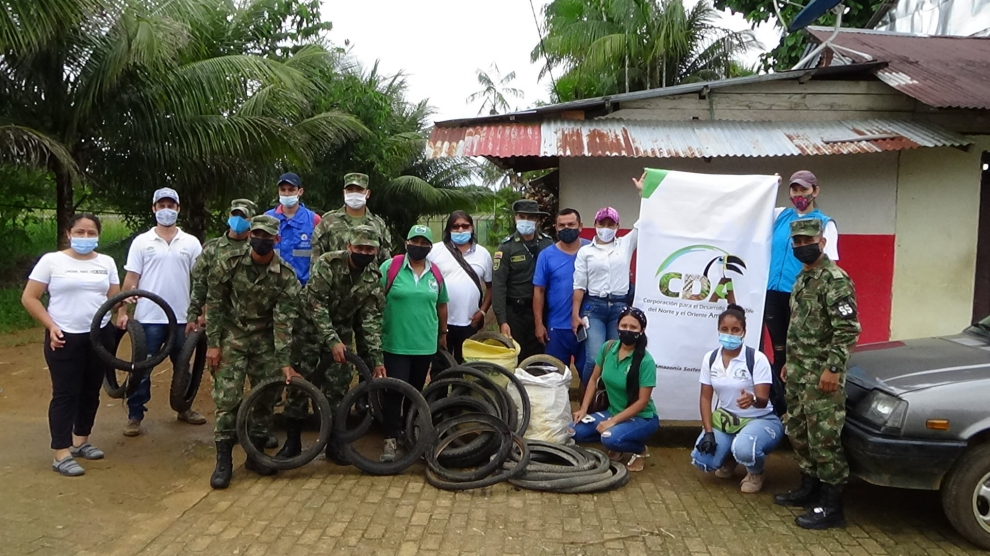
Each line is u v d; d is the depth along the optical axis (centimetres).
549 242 604
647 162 688
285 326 458
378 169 1638
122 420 598
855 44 846
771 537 393
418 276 515
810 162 684
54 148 895
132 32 909
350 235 529
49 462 489
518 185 1204
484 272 599
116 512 411
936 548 381
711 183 528
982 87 642
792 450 551
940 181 681
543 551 372
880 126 655
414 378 539
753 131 660
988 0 952
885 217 687
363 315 496
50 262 463
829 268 405
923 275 689
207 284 469
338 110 1467
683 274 534
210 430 577
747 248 521
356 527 396
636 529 400
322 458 518
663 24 1705
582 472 463
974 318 690
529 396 528
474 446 491
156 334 550
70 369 464
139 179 1108
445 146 644
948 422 374
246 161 1156
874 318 695
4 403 638
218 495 441
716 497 452
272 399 481
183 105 1020
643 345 488
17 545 364
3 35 800
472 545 377
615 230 555
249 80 1102
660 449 551
